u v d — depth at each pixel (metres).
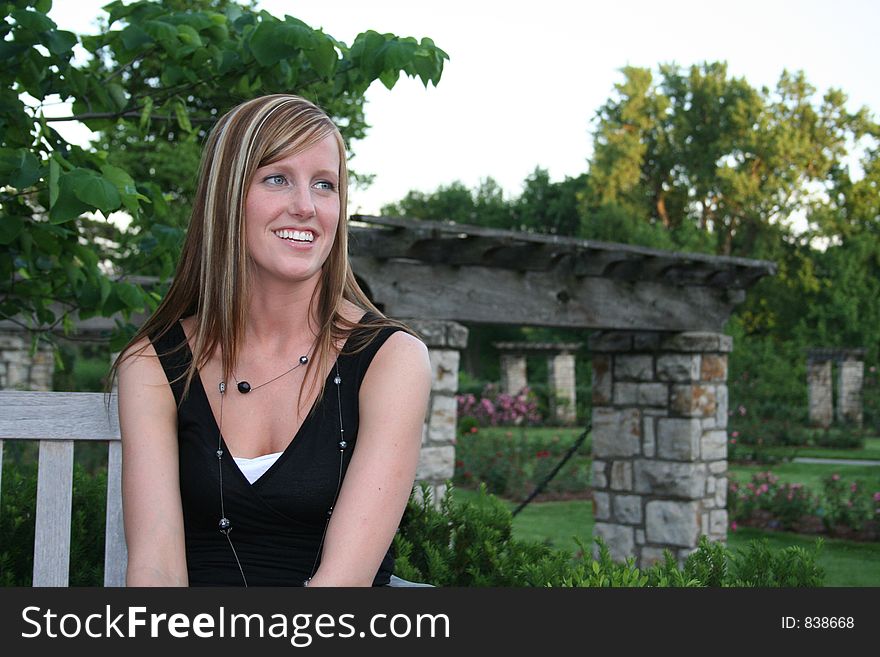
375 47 3.12
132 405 1.94
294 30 3.01
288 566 1.86
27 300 3.59
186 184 14.16
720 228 43.88
